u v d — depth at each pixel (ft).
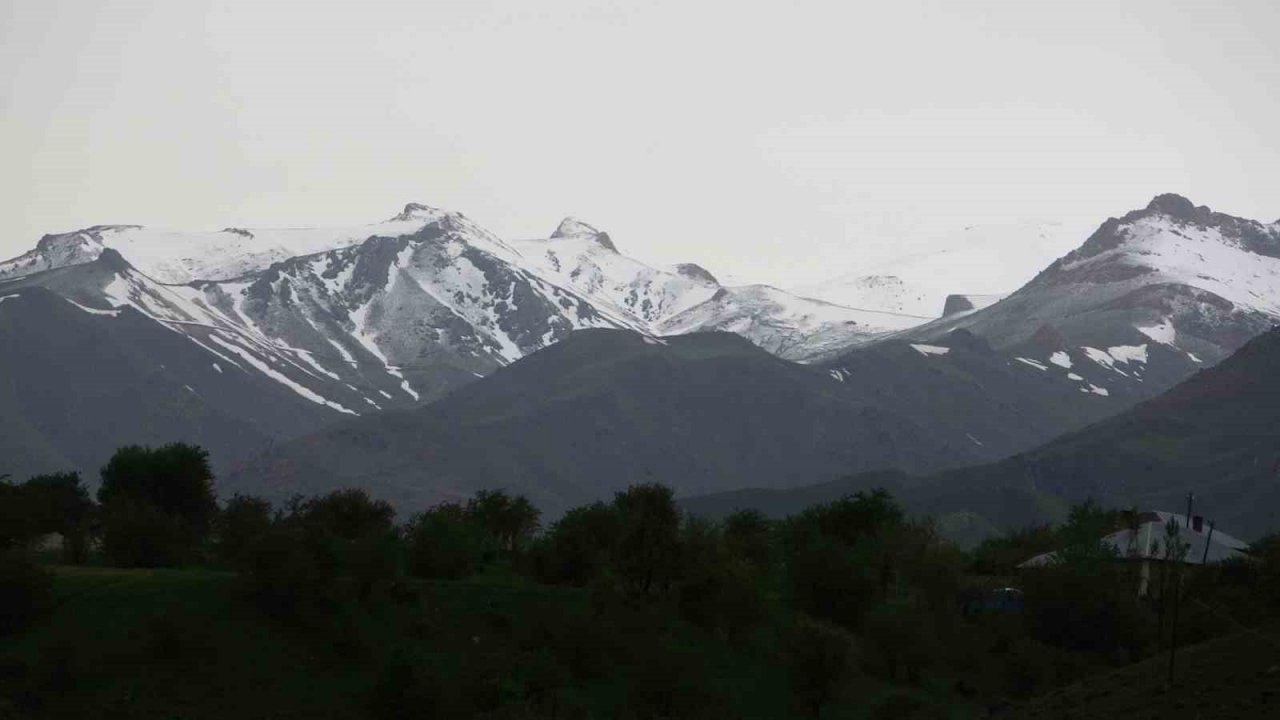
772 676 315.37
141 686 261.03
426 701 266.98
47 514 361.71
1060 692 278.05
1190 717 232.73
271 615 286.66
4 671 257.34
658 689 292.81
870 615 347.36
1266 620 337.11
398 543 340.59
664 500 362.53
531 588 324.39
